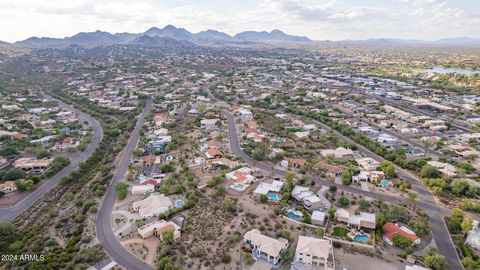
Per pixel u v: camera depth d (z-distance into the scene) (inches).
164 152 7677.2
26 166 6953.7
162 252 4082.2
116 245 4296.3
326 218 4881.9
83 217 5027.1
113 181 6289.4
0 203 5708.7
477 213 5128.0
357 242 4298.7
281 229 4500.5
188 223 4690.0
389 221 4813.0
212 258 3929.6
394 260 4008.4
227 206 4931.1
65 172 7047.2
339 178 6323.8
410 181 6304.1
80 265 3838.6
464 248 4224.9
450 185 5964.6
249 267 3769.7
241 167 6658.5
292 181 5994.1
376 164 6884.8
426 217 4968.0
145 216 4877.0
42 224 5059.1
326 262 3804.1
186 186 5812.0
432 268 3870.6
